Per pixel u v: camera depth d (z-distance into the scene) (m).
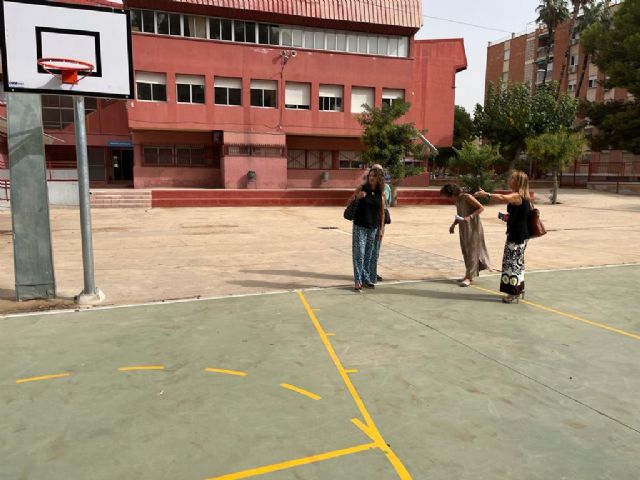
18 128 5.58
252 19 27.39
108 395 3.35
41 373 3.70
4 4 5.14
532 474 2.51
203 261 8.72
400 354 4.12
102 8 5.44
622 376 3.72
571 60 50.75
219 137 27.95
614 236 12.61
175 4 25.61
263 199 22.95
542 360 4.02
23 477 2.46
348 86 29.48
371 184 6.26
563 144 23.20
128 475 2.47
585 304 5.74
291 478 2.46
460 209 6.63
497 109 32.19
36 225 5.78
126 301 5.85
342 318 5.11
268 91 28.41
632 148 31.58
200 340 4.43
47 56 5.29
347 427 2.95
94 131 29.28
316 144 31.11
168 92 26.41
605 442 2.82
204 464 2.57
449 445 2.77
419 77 32.50
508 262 5.73
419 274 7.54
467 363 3.94
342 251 9.92
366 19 28.81
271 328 4.78
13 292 6.28
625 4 32.53
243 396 3.34
